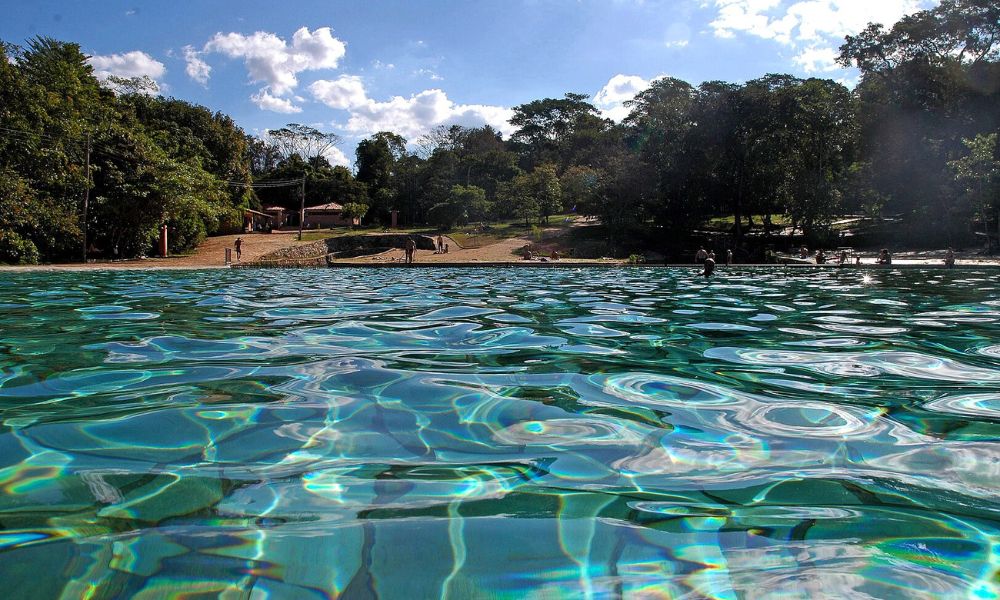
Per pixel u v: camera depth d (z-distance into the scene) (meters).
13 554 1.11
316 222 54.53
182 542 1.16
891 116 32.28
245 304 6.56
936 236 30.27
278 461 1.62
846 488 1.45
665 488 1.45
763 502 1.36
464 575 1.05
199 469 1.55
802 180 32.91
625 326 4.64
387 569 1.06
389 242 34.16
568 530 1.22
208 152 40.81
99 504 1.33
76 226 20.66
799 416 2.09
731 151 33.53
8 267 15.95
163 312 5.62
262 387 2.50
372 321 4.93
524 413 2.12
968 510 1.32
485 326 4.61
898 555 1.12
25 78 21.19
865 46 33.41
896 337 4.05
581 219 46.28
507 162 56.03
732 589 1.01
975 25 31.19
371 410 2.15
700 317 5.30
